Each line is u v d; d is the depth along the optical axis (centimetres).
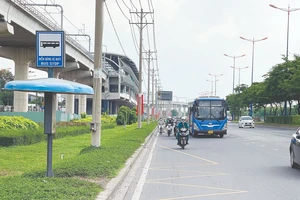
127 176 1098
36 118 3956
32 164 1213
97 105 1564
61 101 10812
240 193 903
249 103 8412
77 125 3250
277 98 6397
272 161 1504
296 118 5706
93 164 1071
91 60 6031
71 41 4616
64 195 704
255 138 2962
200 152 1875
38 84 782
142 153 1766
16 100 4294
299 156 1205
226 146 2228
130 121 5700
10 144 1734
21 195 684
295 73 4934
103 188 835
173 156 1692
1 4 2667
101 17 1550
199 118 3022
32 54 4284
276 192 914
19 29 3266
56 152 1575
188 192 915
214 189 951
